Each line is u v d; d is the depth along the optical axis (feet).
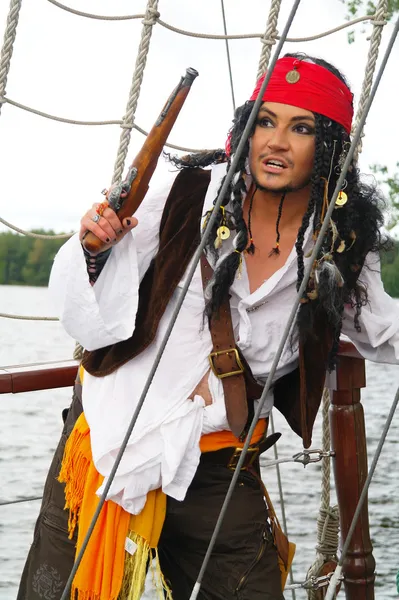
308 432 7.82
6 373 9.14
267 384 5.87
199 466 7.50
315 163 7.20
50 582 7.59
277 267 7.43
